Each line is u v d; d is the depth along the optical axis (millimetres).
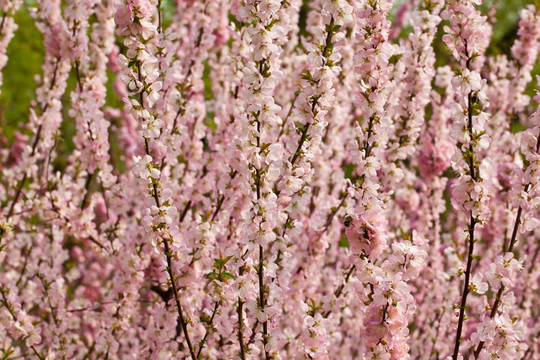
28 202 3898
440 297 4094
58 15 3924
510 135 4359
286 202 2502
